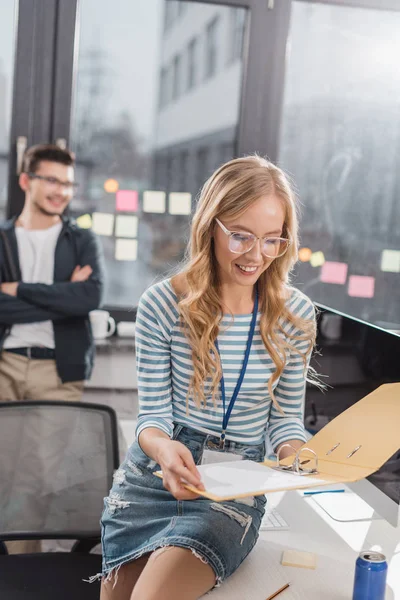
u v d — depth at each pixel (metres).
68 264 3.08
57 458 1.97
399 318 3.49
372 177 3.43
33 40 3.05
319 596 1.26
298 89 3.33
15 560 1.86
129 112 3.21
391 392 1.41
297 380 1.57
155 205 3.27
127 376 3.17
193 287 1.47
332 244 3.44
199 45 3.23
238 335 1.49
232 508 1.38
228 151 3.32
